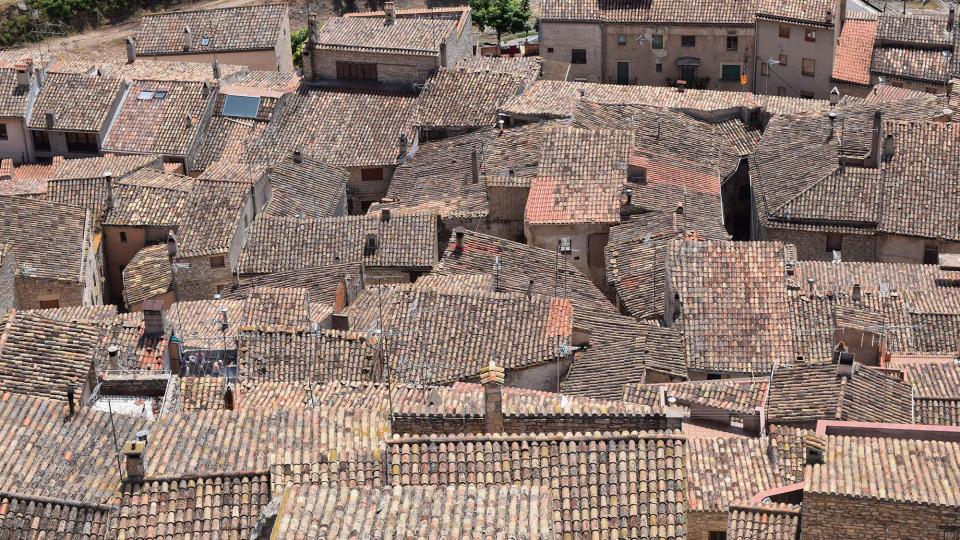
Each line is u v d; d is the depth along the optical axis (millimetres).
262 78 104250
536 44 123312
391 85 100875
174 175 88688
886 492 38281
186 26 110250
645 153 85688
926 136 80312
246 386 53438
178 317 64438
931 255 77750
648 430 40781
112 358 54094
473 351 61281
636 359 60656
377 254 79000
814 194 80125
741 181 91875
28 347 48562
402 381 59719
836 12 102062
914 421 51656
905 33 103000
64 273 75312
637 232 77000
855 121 87062
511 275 72812
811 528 39156
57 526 36781
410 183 90312
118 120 96688
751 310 64625
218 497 37000
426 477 36625
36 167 94875
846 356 53656
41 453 40812
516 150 87812
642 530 34656
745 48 105312
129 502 36969
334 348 58969
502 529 31219
